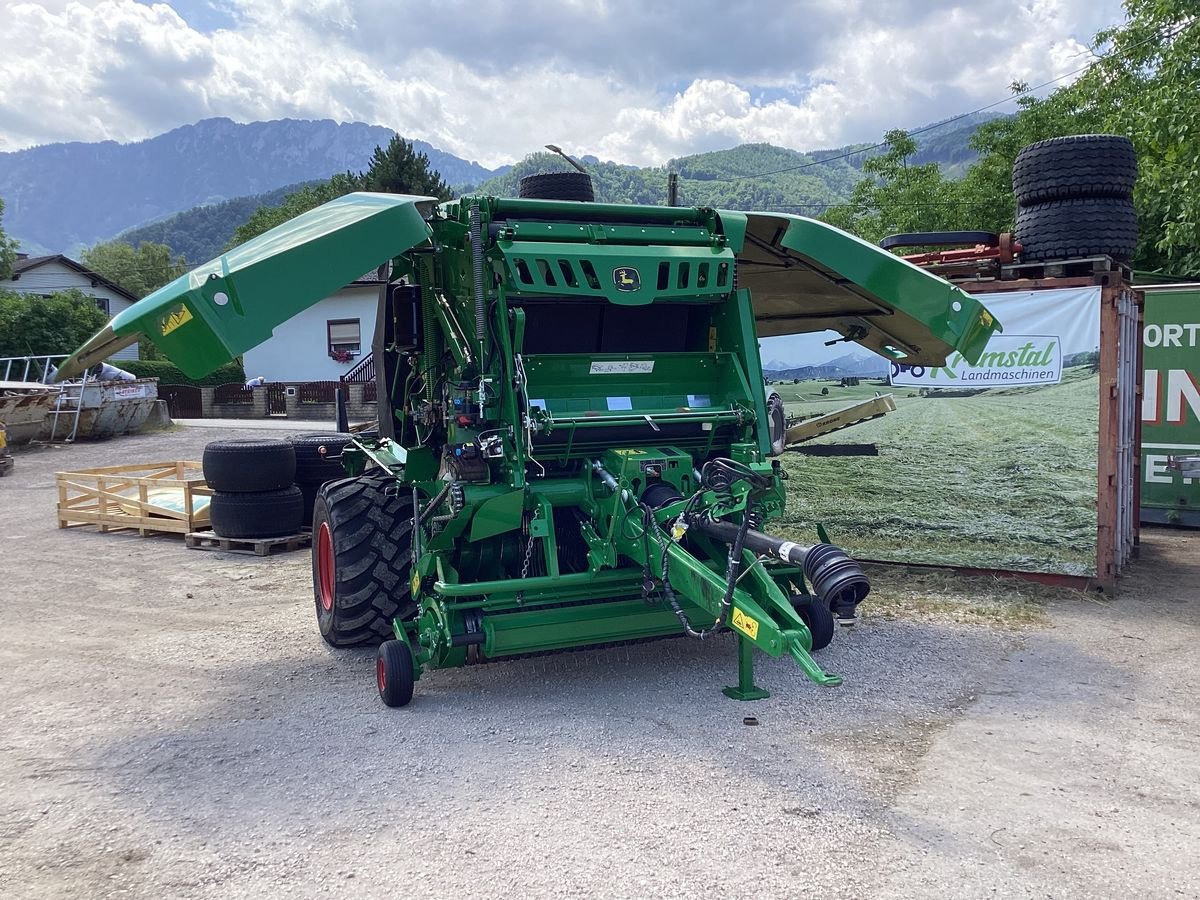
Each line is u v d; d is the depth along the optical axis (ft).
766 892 9.82
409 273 19.21
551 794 12.23
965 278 25.32
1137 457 27.45
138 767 13.41
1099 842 10.94
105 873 10.43
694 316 18.17
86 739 14.53
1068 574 23.72
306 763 13.42
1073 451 23.56
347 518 18.21
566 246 15.57
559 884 10.01
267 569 27.45
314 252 14.05
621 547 15.52
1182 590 23.62
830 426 24.77
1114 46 50.42
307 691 16.74
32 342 102.63
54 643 20.08
